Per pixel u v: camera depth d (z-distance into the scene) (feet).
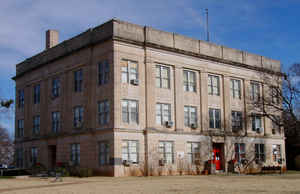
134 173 117.80
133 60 122.83
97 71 125.90
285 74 162.61
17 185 88.12
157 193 65.26
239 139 149.38
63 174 118.93
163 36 130.82
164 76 130.11
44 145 148.25
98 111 123.85
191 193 64.90
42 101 152.76
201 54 139.95
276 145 164.86
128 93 120.57
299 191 66.80
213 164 135.13
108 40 120.78
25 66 167.73
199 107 138.41
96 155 121.90
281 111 165.17
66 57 140.46
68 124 136.26
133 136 119.65
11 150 241.76
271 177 111.45
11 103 157.28
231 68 150.82
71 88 136.67
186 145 131.75
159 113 127.13
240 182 89.10
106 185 83.87
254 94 159.43
